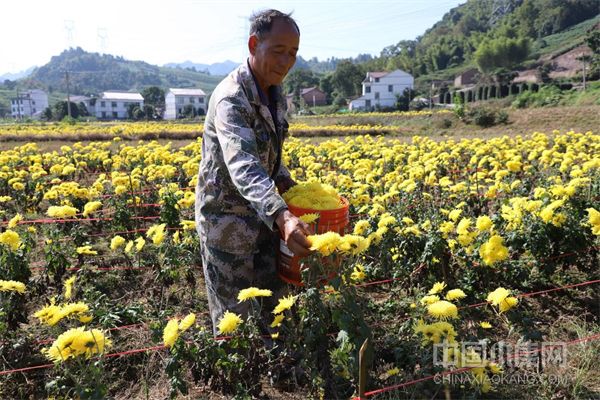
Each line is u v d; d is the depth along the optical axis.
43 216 8.27
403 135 34.03
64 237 6.29
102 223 7.38
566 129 32.28
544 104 49.91
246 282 3.44
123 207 6.95
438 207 7.01
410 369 3.24
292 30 3.09
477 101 73.50
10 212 8.55
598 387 3.25
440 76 120.19
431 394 2.98
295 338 3.05
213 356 2.95
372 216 5.38
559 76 84.31
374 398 3.00
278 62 3.11
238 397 2.87
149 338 3.94
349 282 2.96
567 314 4.29
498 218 5.13
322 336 2.96
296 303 3.83
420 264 4.55
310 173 8.78
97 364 2.80
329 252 2.68
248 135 2.93
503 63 103.44
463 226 4.27
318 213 3.08
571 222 4.65
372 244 4.80
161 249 5.18
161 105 132.12
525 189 7.16
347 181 7.05
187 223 5.27
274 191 2.72
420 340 3.24
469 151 13.16
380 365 3.38
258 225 3.38
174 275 4.80
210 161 3.30
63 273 5.03
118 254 6.13
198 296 4.98
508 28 126.06
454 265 4.58
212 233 3.36
